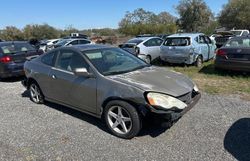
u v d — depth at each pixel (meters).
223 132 4.43
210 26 54.12
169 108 3.96
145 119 4.19
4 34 59.59
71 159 3.78
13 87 8.27
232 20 51.44
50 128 4.84
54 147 4.12
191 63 11.27
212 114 5.23
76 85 4.99
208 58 12.62
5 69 8.89
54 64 5.65
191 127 4.66
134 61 5.45
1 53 9.00
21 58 9.19
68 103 5.33
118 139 4.35
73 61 5.22
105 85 4.51
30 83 6.39
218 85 7.61
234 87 7.30
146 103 4.01
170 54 11.60
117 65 5.05
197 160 3.65
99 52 5.30
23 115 5.57
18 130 4.80
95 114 4.81
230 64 8.57
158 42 13.83
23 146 4.18
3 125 5.05
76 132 4.64
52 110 5.81
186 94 4.33
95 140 4.32
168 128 4.62
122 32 56.38
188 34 11.77
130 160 3.71
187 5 56.19
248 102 5.95
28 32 62.28
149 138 4.32
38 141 4.34
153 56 13.35
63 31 67.06
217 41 20.75
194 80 8.40
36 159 3.80
